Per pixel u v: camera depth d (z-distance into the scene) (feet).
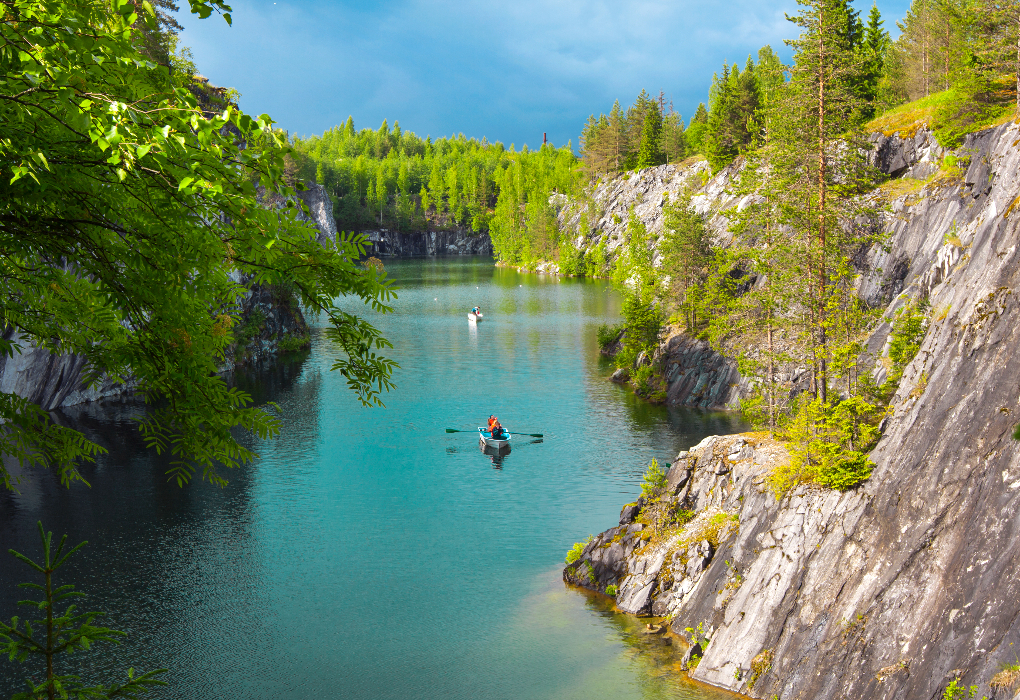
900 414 84.79
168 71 21.93
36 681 81.66
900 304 146.41
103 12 20.45
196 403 28.94
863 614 74.28
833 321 124.98
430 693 80.18
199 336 28.66
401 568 110.42
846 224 165.17
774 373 146.72
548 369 251.39
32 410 31.30
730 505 100.78
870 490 81.46
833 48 130.11
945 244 128.26
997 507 68.54
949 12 180.65
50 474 145.07
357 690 81.20
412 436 175.52
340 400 208.85
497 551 116.57
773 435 106.73
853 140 133.18
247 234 25.00
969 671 62.69
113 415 186.50
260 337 278.26
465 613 98.02
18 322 29.27
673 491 108.58
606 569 105.09
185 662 85.92
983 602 65.00
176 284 26.08
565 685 82.17
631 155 616.39
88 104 19.17
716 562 94.22
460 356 270.67
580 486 143.74
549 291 479.41
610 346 276.82
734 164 407.03
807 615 79.20
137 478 144.15
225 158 21.72
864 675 70.85
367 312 378.94
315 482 145.28
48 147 20.99
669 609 96.68
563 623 95.91
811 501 86.48
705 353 212.64
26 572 105.40
